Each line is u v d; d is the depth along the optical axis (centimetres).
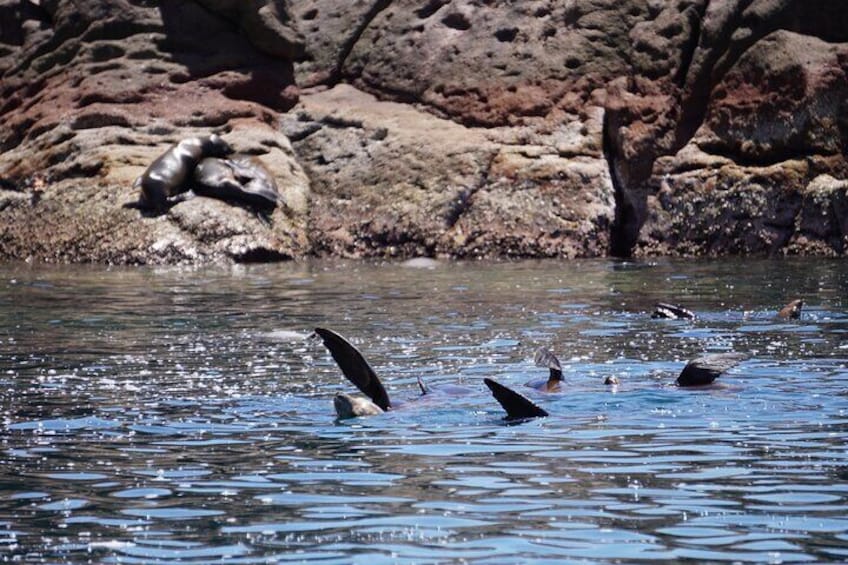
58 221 2370
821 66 2325
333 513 625
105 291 1766
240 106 2584
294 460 741
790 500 637
